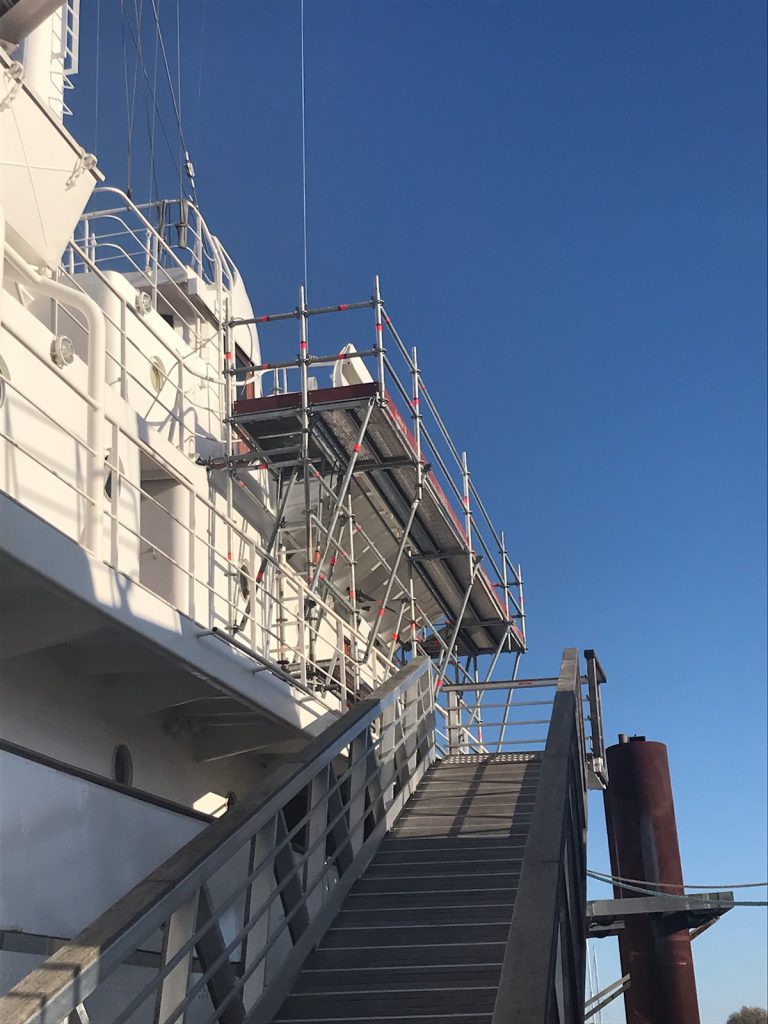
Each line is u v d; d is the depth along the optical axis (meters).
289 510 15.06
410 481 14.65
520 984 4.65
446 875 7.76
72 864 7.68
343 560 15.85
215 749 10.73
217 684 9.23
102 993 7.54
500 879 7.65
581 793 10.57
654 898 14.82
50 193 9.59
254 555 13.68
